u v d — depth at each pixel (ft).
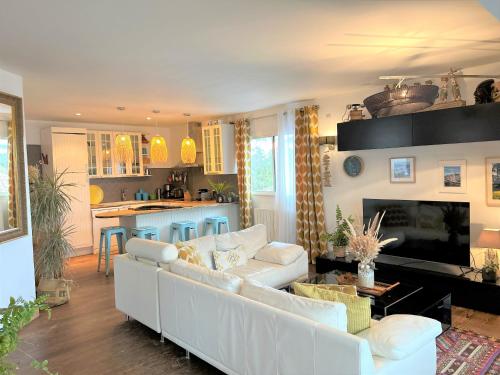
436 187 15.17
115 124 26.23
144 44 10.11
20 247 12.54
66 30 8.99
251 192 23.65
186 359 10.28
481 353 10.07
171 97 17.37
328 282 12.43
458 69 12.71
